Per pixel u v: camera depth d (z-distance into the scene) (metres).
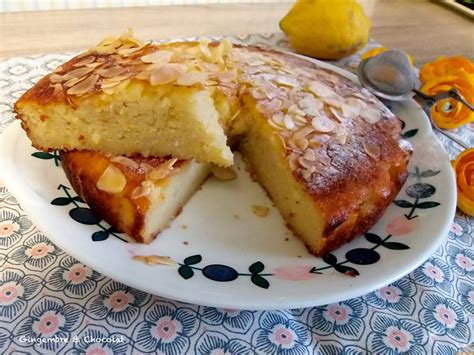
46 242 0.20
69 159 0.21
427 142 0.26
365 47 0.39
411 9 0.49
